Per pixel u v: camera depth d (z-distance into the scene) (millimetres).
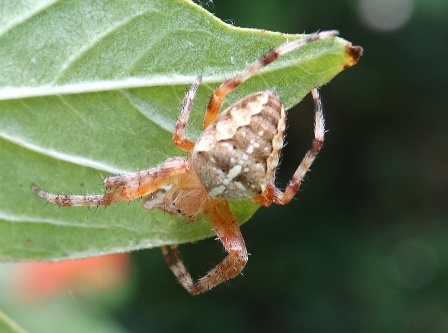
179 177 55
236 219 58
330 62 47
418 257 143
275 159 52
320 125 56
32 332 79
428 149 149
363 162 146
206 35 48
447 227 147
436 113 143
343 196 143
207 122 52
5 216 52
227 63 49
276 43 48
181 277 60
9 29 49
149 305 124
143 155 53
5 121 51
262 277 132
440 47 134
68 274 80
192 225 57
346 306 131
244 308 132
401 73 137
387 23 133
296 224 134
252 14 104
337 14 125
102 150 52
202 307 128
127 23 49
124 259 85
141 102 51
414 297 136
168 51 49
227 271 58
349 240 136
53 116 51
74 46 49
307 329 131
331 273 132
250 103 51
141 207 54
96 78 50
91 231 53
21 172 52
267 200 55
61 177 52
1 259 52
